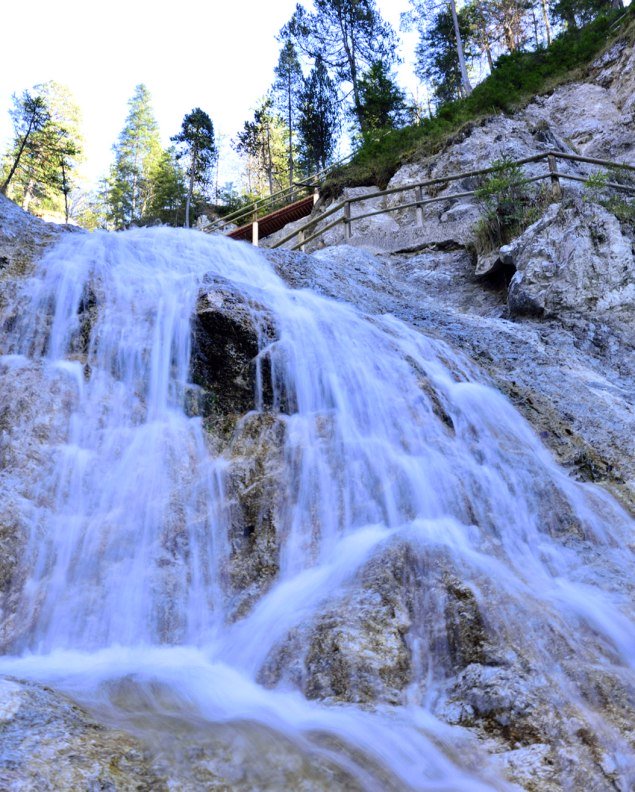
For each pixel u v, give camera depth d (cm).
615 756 238
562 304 841
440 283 1077
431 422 511
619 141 1686
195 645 342
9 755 192
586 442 571
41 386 471
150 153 5581
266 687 285
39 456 424
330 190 1928
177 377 513
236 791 199
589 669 283
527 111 1914
